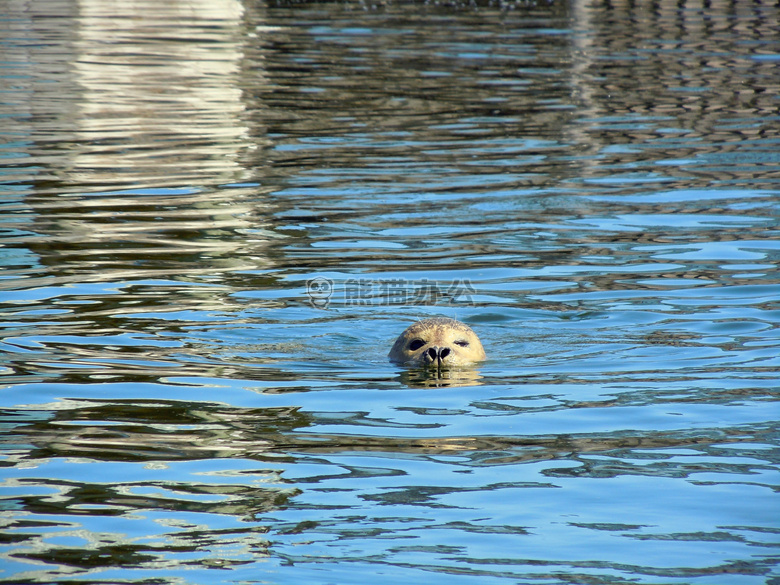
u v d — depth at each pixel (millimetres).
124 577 15438
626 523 17281
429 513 17734
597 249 38469
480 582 15289
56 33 93562
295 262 37094
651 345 28297
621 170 52188
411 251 38562
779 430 21500
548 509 17844
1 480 19031
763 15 106188
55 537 16766
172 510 17812
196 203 45688
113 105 68188
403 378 25906
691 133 61094
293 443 21141
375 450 20688
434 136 60844
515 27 102875
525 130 62500
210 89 73625
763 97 71188
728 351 27500
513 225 42094
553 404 23594
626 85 75875
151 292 33250
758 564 15797
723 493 18391
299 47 91125
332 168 53031
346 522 17359
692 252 37750
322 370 26562
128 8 108812
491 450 20688
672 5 112562
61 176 50344
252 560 16000
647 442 21016
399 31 100562
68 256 37188
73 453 20453
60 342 28156
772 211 43625
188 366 26500
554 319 30969
